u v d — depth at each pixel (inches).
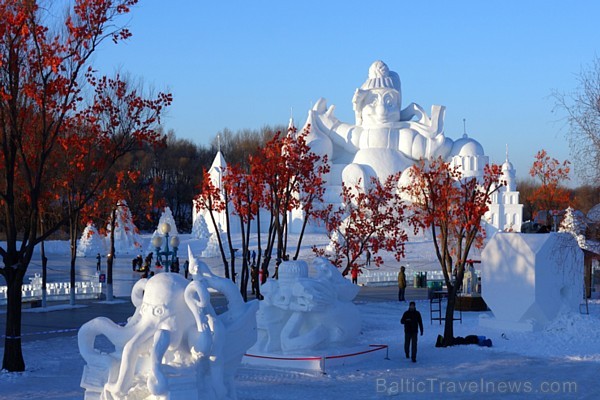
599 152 812.6
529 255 1046.4
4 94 744.3
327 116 3604.8
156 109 895.1
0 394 653.9
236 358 535.2
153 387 469.7
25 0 743.7
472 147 3457.2
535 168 2092.8
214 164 3341.5
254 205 1219.2
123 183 1422.2
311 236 3048.7
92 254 2942.9
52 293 1556.3
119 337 503.2
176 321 498.3
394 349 936.9
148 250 2925.7
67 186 1096.2
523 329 1050.7
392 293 1737.2
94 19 764.6
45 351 909.2
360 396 666.8
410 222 1364.4
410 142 3437.5
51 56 756.6
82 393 659.4
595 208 1028.5
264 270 1219.9
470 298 1397.6
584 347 942.4
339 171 3491.6
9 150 813.2
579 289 1098.7
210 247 2760.8
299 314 837.8
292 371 778.8
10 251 770.2
